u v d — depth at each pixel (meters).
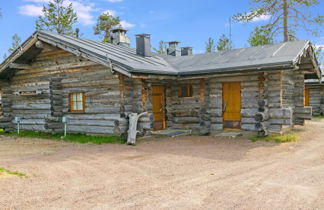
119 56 11.42
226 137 11.07
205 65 11.91
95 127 11.79
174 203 4.53
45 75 13.25
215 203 4.52
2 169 6.59
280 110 10.32
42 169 6.73
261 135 10.48
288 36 20.06
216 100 12.11
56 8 27.39
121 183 5.60
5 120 14.31
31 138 12.30
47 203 4.53
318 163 7.04
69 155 8.48
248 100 11.34
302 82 13.59
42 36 11.95
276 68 9.52
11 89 14.63
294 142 9.87
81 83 12.12
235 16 20.47
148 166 6.96
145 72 10.21
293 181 5.57
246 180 5.68
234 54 12.54
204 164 7.07
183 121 12.96
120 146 9.77
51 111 12.70
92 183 5.61
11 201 4.57
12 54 12.87
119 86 10.83
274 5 19.59
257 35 21.97
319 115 20.69
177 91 13.16
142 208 4.35
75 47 11.12
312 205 4.39
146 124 10.63
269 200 4.61
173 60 14.53
